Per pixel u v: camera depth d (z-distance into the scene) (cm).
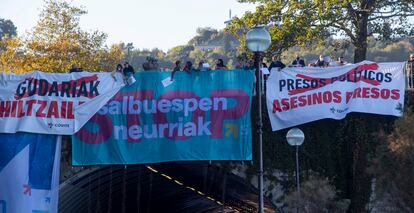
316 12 3700
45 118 2981
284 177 3070
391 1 3716
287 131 3084
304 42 3878
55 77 2998
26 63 5491
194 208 5947
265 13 3878
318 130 3103
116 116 3006
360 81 3041
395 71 3045
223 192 4831
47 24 5656
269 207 3456
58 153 3006
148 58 3159
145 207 5581
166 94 3000
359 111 3028
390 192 2972
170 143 2992
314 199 2925
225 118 2995
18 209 2981
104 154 3003
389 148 2922
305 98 3041
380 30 3819
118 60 6006
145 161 2992
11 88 3000
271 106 3039
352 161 3084
